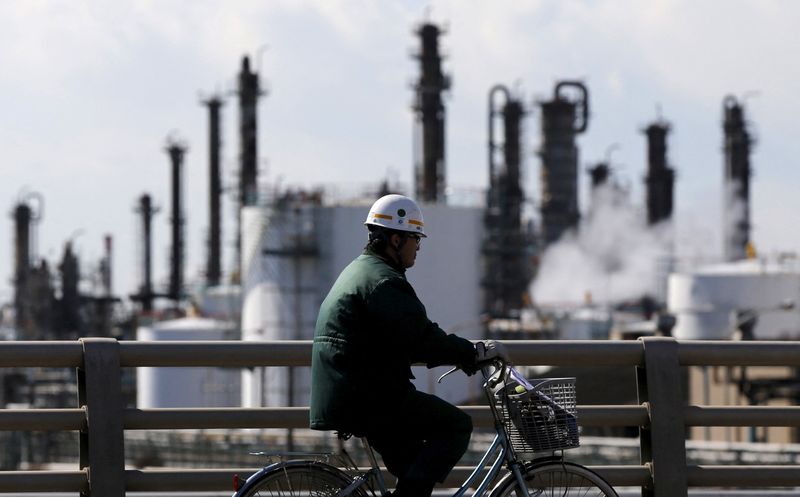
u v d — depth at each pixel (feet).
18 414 77.36
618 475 83.05
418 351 66.59
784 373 587.68
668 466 82.74
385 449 70.03
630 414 83.35
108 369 78.48
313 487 68.59
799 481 84.07
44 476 77.51
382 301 66.28
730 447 500.33
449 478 79.36
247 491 67.72
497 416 71.10
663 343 84.02
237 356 80.18
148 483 78.43
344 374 66.95
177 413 79.00
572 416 70.03
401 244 68.74
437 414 69.00
